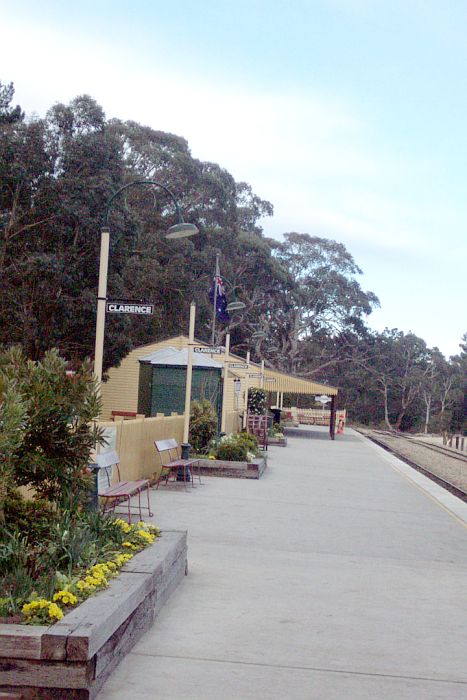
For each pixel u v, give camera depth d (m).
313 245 89.31
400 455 40.31
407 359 112.00
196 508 14.56
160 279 52.59
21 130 36.50
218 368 29.95
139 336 52.66
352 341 91.12
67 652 4.86
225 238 61.47
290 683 5.65
